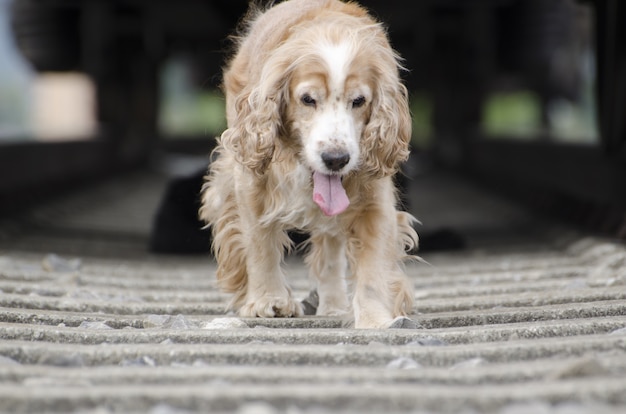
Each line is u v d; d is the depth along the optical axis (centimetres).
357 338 482
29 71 1995
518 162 1909
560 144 1577
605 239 974
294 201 580
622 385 350
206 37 2580
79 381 375
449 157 2442
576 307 557
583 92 2873
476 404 342
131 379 384
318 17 575
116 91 2294
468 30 2027
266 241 604
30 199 1412
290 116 558
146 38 2153
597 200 1262
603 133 1159
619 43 1124
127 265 927
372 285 562
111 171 2184
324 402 347
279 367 411
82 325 542
